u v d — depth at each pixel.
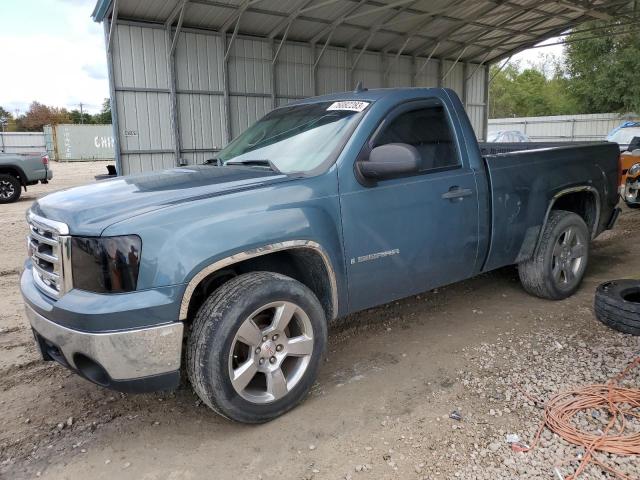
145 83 12.69
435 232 3.69
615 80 31.47
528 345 3.87
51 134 43.91
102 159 44.91
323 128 3.58
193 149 13.65
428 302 4.93
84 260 2.61
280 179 3.11
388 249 3.44
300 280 3.42
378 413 3.04
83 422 3.08
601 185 5.11
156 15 12.41
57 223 2.73
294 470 2.57
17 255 7.68
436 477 2.47
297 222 2.98
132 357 2.56
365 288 3.40
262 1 12.62
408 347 3.95
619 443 2.65
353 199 3.27
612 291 4.27
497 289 5.24
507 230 4.20
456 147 3.93
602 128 30.97
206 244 2.68
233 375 2.77
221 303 2.74
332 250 3.16
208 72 13.59
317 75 15.88
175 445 2.83
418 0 14.21
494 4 15.70
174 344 2.63
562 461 2.54
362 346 4.00
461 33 17.69
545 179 4.48
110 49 12.12
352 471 2.54
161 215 2.65
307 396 3.24
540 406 3.03
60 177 25.02
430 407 3.07
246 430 2.93
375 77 17.48
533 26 18.45
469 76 20.94
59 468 2.66
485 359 3.67
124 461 2.71
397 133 3.60
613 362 3.51
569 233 4.75
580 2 15.55
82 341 2.56
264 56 14.55
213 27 13.41
